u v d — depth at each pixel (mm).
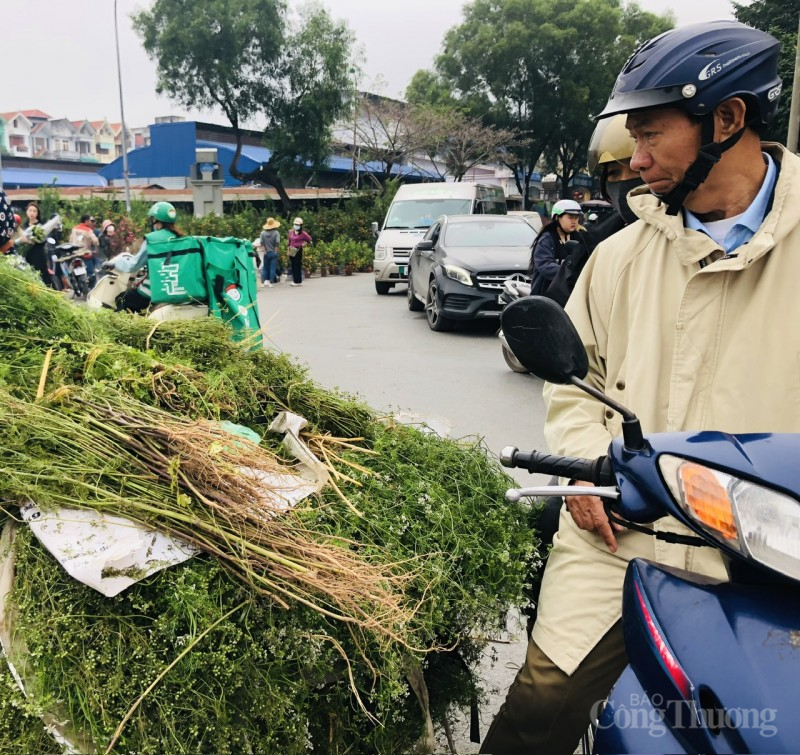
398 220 17781
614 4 42688
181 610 1583
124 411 2020
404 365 9008
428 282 12109
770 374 1688
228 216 28391
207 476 1838
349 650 1687
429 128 36562
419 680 1824
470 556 1936
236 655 1589
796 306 1682
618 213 3541
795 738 1087
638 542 1853
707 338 1745
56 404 2062
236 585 1659
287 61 31766
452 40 42969
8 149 74438
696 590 1327
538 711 1812
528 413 6961
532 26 40969
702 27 1683
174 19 30797
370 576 1719
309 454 2176
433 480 2166
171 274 4754
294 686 1615
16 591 1646
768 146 1854
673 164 1707
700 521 1248
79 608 1594
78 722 1518
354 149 36375
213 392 2350
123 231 23500
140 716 1503
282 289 19359
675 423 1763
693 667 1229
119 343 2613
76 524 1707
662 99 1648
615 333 1978
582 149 47250
